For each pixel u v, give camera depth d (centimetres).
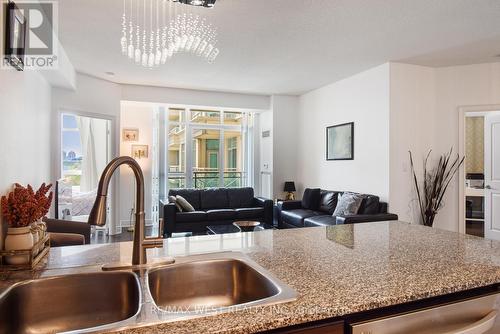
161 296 113
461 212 432
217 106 606
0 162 167
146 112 621
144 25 306
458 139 430
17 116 216
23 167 254
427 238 159
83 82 483
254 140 698
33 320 100
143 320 74
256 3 262
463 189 431
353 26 306
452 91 433
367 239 157
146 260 118
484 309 104
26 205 119
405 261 121
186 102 584
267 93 617
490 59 404
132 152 609
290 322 77
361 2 261
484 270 110
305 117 618
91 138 553
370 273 107
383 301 87
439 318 96
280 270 110
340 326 84
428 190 429
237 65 433
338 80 514
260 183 693
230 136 702
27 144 282
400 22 298
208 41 345
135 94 551
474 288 104
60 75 376
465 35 328
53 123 448
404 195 424
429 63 421
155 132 629
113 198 547
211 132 685
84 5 267
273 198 628
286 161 638
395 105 419
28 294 100
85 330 69
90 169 553
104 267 112
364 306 85
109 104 524
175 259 122
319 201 523
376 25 305
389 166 418
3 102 173
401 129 423
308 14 282
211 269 122
